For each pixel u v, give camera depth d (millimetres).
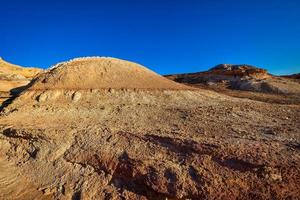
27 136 15039
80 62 25891
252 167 9195
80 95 21125
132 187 10414
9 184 12453
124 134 13102
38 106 19641
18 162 14055
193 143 10875
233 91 42344
